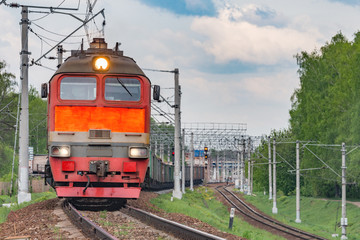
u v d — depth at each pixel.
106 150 35.34
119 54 37.94
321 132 122.19
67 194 35.19
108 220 32.56
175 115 77.12
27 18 49.03
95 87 35.75
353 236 76.94
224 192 174.62
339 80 118.38
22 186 49.62
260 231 66.62
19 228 29.72
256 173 176.88
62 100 35.50
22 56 49.28
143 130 35.91
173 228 28.88
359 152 104.12
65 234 26.33
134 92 36.09
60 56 59.34
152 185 91.81
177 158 77.75
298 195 94.25
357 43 121.75
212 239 24.75
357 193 125.81
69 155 35.03
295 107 150.88
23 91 49.53
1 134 143.50
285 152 157.75
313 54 135.38
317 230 85.00
